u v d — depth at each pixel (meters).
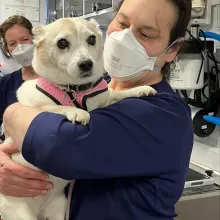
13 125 0.82
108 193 0.85
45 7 3.48
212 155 1.63
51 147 0.74
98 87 0.96
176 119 0.85
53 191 1.00
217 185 1.46
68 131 0.75
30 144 0.76
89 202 0.87
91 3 2.32
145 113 0.81
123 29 0.95
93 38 1.02
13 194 0.89
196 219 1.37
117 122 0.79
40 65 0.99
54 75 0.95
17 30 1.75
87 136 0.75
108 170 0.77
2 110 1.76
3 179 0.87
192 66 1.54
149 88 0.93
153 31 0.92
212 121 1.51
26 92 0.96
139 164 0.79
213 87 1.58
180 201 1.33
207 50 1.50
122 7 0.96
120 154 0.77
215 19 1.61
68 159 0.74
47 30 1.01
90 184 0.88
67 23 1.00
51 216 1.03
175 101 0.90
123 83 1.09
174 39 0.96
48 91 0.93
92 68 0.93
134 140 0.79
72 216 0.91
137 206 0.84
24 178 0.87
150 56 0.95
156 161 0.81
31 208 1.01
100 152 0.76
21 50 1.71
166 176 0.85
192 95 1.70
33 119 0.78
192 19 1.56
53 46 0.98
